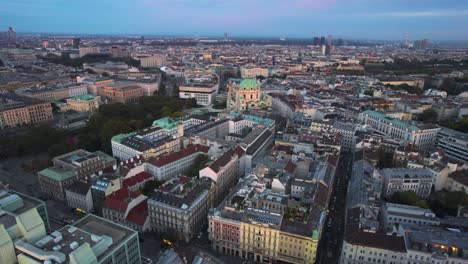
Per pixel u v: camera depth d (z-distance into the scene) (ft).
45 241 568.00
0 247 543.80
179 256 623.36
